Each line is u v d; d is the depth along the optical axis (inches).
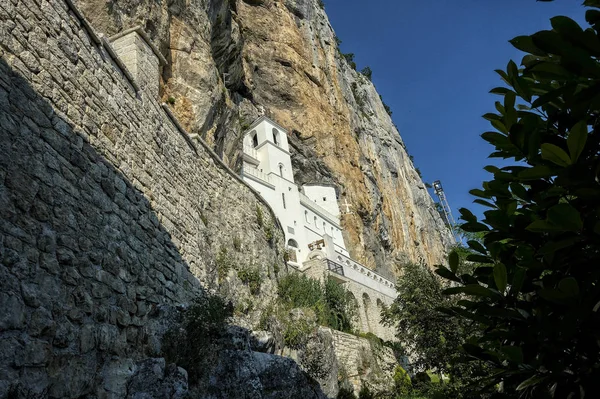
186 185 430.0
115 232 272.7
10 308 177.2
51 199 220.7
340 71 2482.8
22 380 173.9
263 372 363.9
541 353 121.3
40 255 202.5
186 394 255.6
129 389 236.7
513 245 149.3
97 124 283.7
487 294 131.9
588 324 114.2
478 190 146.4
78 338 212.1
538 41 110.6
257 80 1766.7
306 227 1499.8
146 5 604.7
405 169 3029.0
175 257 355.6
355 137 2217.0
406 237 2370.8
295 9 2162.9
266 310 533.0
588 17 115.4
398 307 848.3
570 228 109.6
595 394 110.7
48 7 254.7
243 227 575.5
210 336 326.0
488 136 148.2
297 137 1785.2
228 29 1008.9
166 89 647.8
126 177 306.5
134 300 273.9
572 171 110.7
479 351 136.3
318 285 868.0
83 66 281.3
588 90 112.8
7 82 211.8
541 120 137.6
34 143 219.1
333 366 573.0
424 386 715.4
